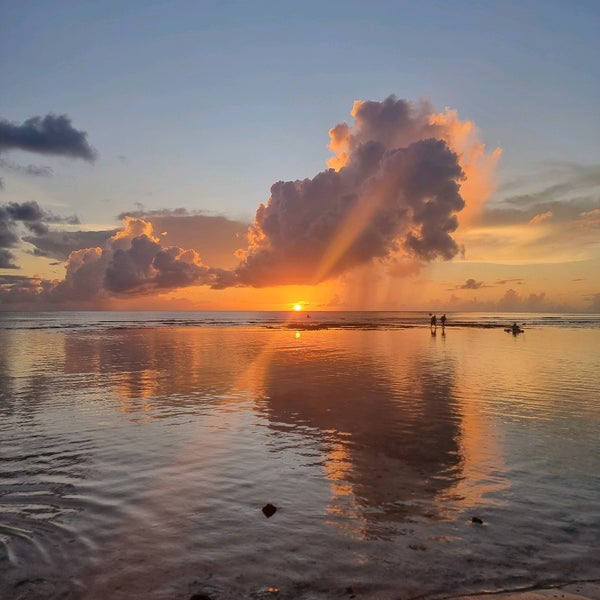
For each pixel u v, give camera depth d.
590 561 6.51
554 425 13.55
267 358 30.42
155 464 10.30
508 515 7.86
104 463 10.38
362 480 9.39
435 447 11.50
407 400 16.98
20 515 7.88
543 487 9.04
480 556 6.61
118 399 17.25
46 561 6.50
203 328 76.38
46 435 12.57
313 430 13.01
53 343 42.84
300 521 7.64
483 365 26.89
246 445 11.66
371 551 6.73
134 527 7.45
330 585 5.93
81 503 8.34
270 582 5.99
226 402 16.70
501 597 5.70
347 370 24.73
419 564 6.41
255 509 8.09
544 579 6.09
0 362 28.17
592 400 16.92
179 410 15.47
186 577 6.10
